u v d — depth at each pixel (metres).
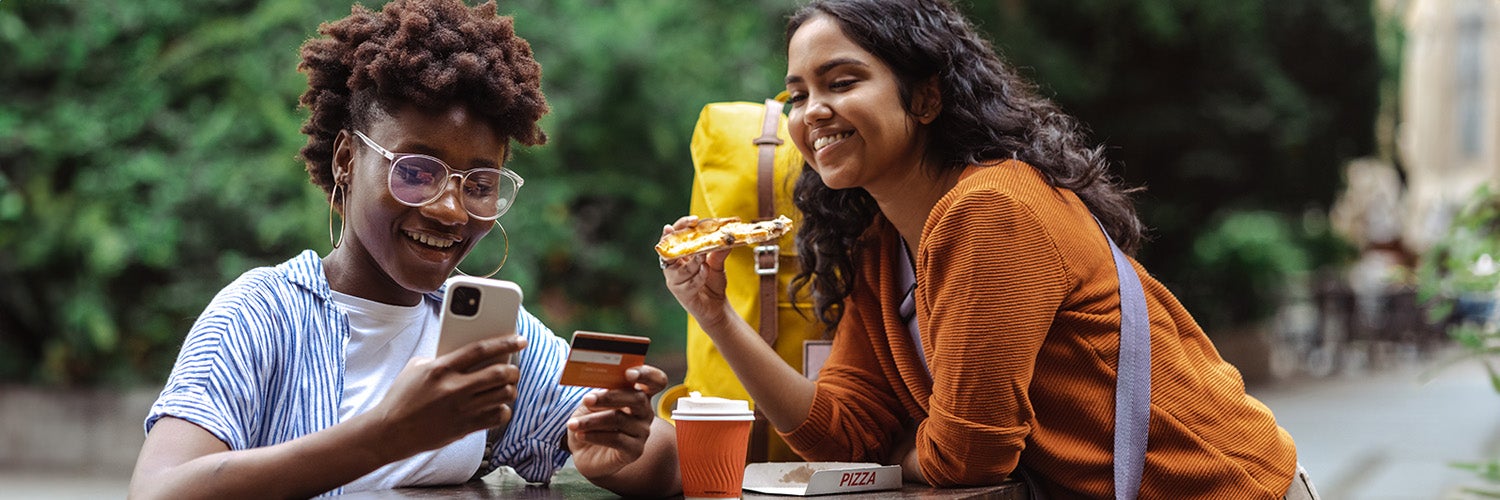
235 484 1.77
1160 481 2.39
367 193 2.09
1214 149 13.94
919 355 2.63
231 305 2.05
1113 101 13.47
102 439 8.31
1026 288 2.30
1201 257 14.92
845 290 2.72
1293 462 2.56
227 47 8.11
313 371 2.11
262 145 8.10
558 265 8.97
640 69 8.50
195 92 8.38
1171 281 15.15
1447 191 42.28
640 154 8.91
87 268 8.22
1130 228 2.62
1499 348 3.90
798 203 2.75
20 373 8.66
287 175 7.86
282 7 7.93
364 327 2.20
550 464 2.39
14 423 8.36
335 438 1.76
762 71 9.04
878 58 2.46
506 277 8.08
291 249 8.05
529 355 2.39
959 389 2.32
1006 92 2.55
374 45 2.12
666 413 3.09
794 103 2.57
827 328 2.84
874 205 2.69
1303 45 14.67
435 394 1.73
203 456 1.84
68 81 8.30
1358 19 14.63
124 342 8.55
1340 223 23.20
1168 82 13.54
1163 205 14.41
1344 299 18.89
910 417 2.73
